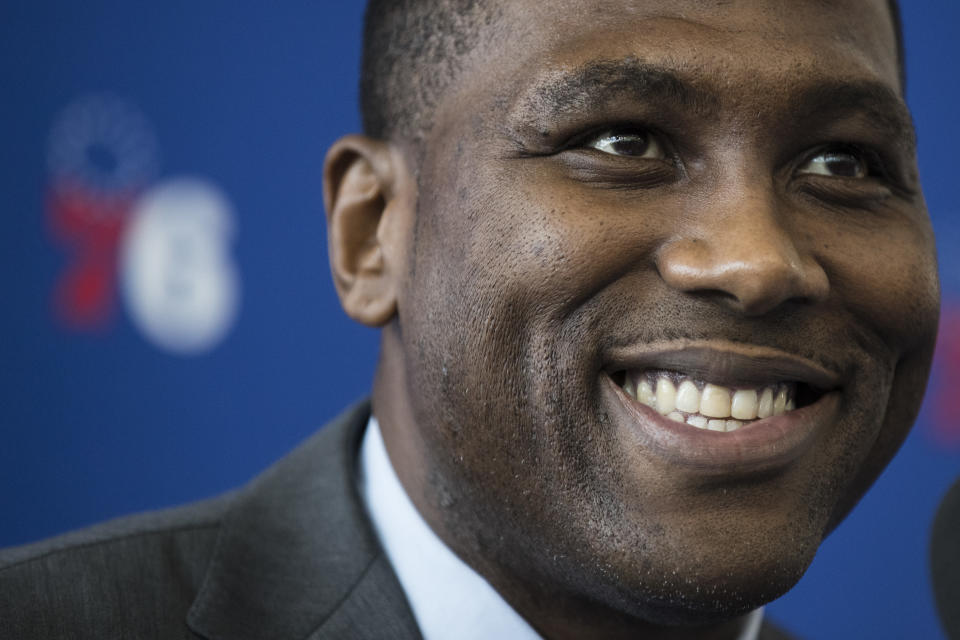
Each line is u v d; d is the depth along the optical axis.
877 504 8.41
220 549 4.57
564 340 4.04
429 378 4.35
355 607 4.41
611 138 4.13
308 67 8.39
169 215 8.27
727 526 3.99
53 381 8.11
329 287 8.38
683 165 4.10
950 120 8.57
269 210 8.34
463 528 4.46
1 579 4.36
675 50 3.99
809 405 4.23
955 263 8.47
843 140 4.20
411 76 4.59
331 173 4.85
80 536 4.67
